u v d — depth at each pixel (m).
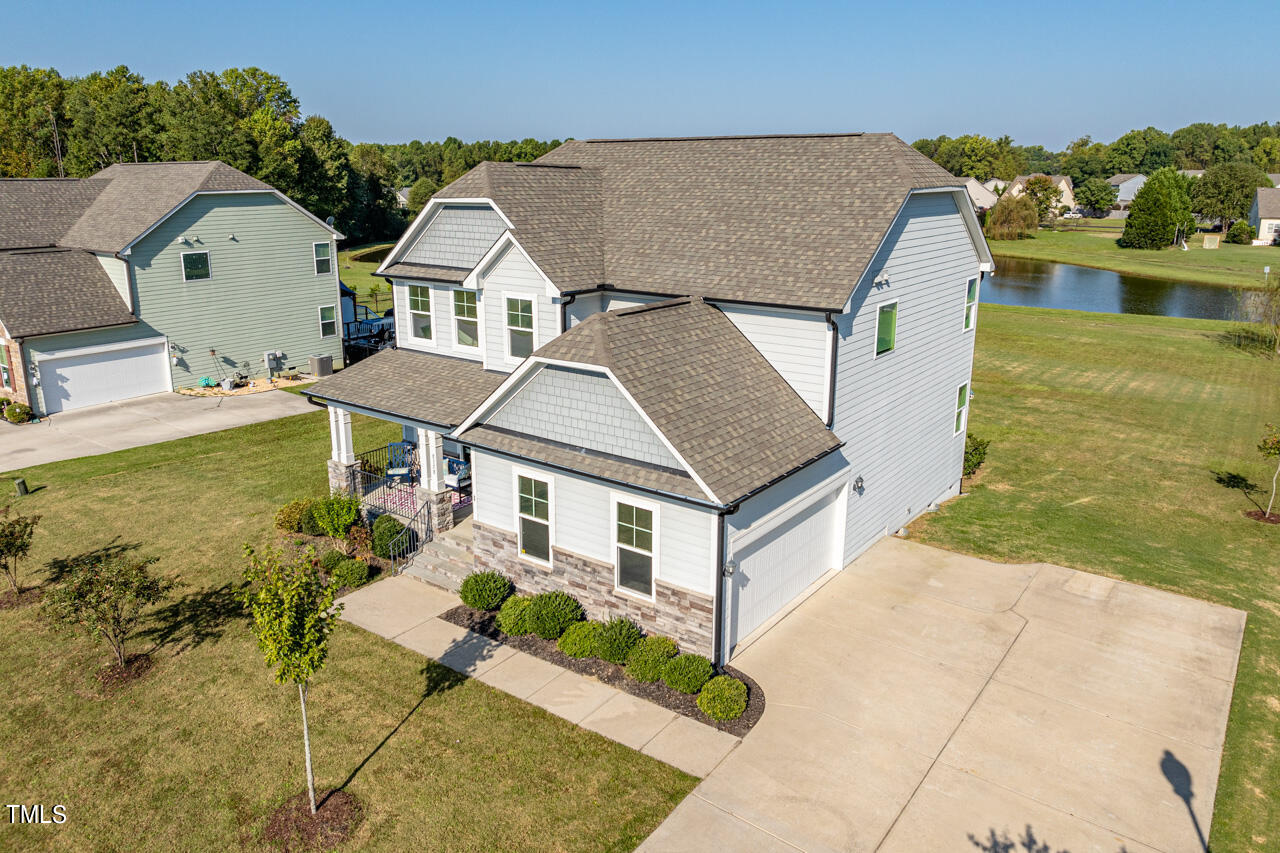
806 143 20.86
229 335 35.56
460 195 19.72
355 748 12.75
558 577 16.31
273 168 75.94
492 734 13.03
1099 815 11.34
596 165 23.48
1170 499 23.25
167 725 13.33
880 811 11.41
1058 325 51.12
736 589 15.00
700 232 19.11
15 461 25.70
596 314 15.80
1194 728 13.15
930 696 13.99
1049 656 15.16
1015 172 172.00
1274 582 18.08
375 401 19.95
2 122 84.19
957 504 23.11
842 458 17.70
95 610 13.97
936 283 20.50
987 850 10.73
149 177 36.22
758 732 13.05
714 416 14.86
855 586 17.94
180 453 26.50
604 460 14.96
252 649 15.45
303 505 20.56
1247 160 193.75
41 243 33.78
